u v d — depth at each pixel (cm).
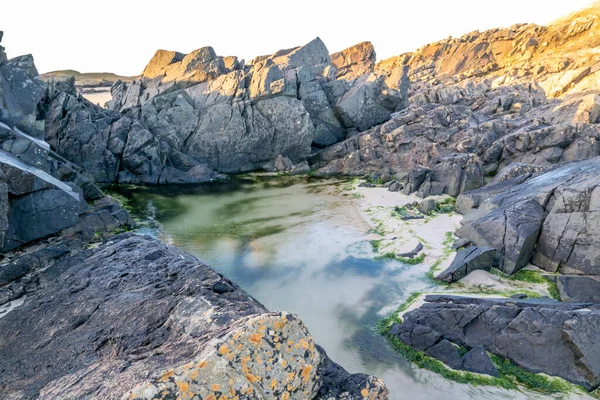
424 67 12056
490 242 2153
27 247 2083
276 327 443
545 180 2480
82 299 719
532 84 5556
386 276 2106
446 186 3297
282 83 4756
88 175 3919
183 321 565
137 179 4325
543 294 1812
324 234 2728
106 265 839
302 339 452
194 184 4300
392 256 2314
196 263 798
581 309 1437
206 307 580
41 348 595
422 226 2709
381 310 1797
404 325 1595
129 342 552
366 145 4534
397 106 5184
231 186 4203
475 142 3797
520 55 10838
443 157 3462
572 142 3347
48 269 1545
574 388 1262
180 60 5519
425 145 4128
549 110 4041
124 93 5450
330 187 4000
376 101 5144
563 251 1975
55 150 4119
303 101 5175
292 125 4819
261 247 2564
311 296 1950
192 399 381
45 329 648
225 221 3086
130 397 364
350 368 1431
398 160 4247
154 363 450
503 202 2478
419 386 1331
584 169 2292
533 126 3675
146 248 918
